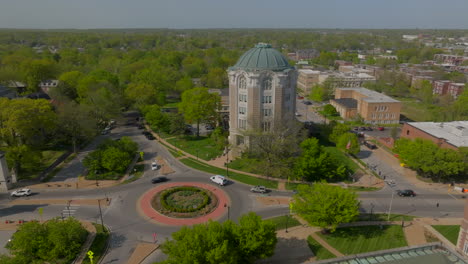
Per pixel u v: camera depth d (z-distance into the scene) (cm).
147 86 15675
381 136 12950
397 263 4084
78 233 5653
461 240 5612
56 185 8269
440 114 14762
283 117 9550
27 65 17325
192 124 14075
